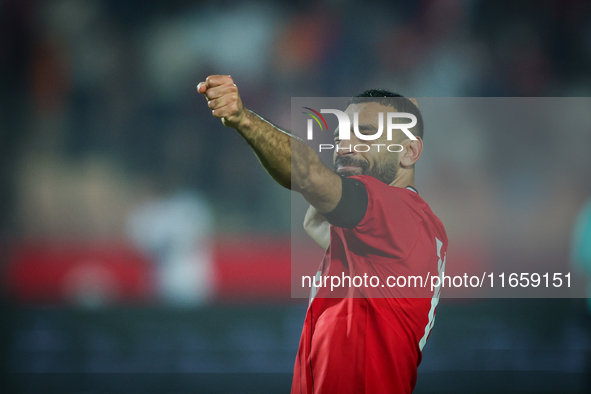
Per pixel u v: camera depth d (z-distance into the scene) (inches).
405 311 203.9
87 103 1074.7
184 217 874.8
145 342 708.7
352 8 1082.7
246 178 997.2
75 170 1024.2
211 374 613.6
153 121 1063.6
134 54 1087.6
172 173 1021.2
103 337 718.5
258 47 1075.9
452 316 701.9
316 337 205.3
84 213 975.6
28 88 1076.5
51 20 1085.1
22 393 552.4
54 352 669.9
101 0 1093.8
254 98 1067.9
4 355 652.1
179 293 775.7
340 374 195.8
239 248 790.5
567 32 1066.1
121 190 1005.2
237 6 1090.1
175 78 1070.4
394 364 197.5
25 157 1038.4
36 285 777.6
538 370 629.9
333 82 1074.7
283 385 584.4
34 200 992.9
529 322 698.8
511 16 1079.6
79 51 1088.2
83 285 778.8
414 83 1078.4
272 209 962.7
